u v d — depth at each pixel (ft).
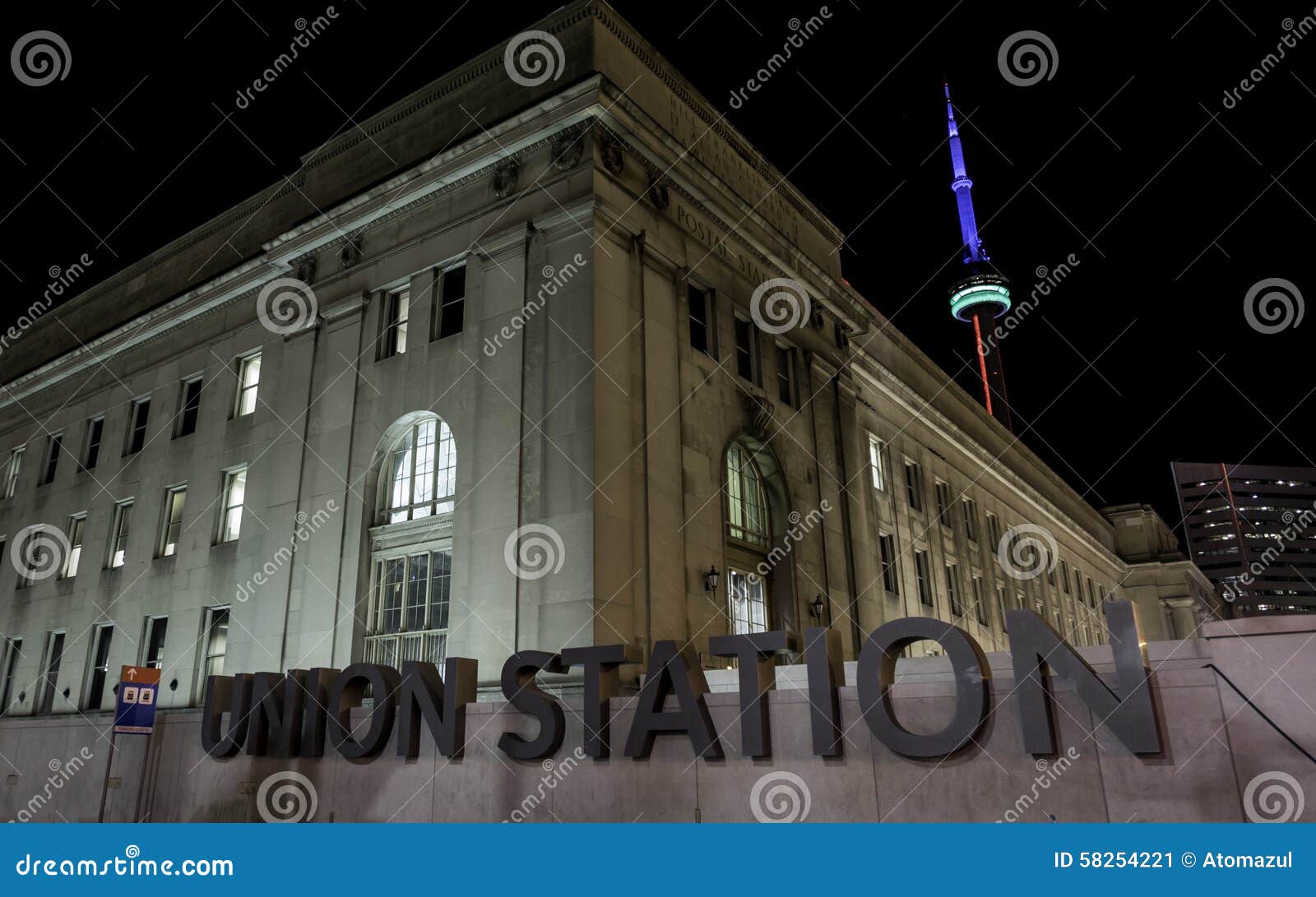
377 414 77.51
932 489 129.08
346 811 58.90
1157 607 222.48
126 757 72.54
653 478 68.69
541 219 71.97
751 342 87.15
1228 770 38.99
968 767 43.93
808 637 49.44
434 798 56.24
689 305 80.94
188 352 99.45
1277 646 39.68
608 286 69.41
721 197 83.97
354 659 71.26
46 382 115.03
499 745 54.70
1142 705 40.42
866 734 46.88
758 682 49.78
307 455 81.00
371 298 82.43
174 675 83.82
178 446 95.40
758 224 88.89
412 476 75.56
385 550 74.18
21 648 101.14
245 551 81.76
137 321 103.04
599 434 64.75
